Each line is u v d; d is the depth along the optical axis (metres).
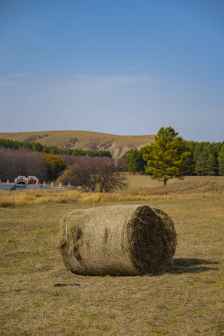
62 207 34.41
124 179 73.19
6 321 8.34
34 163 91.25
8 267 13.79
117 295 9.94
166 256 12.62
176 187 59.94
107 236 11.80
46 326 8.04
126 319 8.30
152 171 73.06
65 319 8.38
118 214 11.95
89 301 9.51
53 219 26.52
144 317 8.39
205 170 104.19
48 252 16.31
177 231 21.12
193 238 19.02
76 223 12.23
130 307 9.02
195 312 8.65
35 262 14.52
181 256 15.09
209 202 38.97
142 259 11.98
